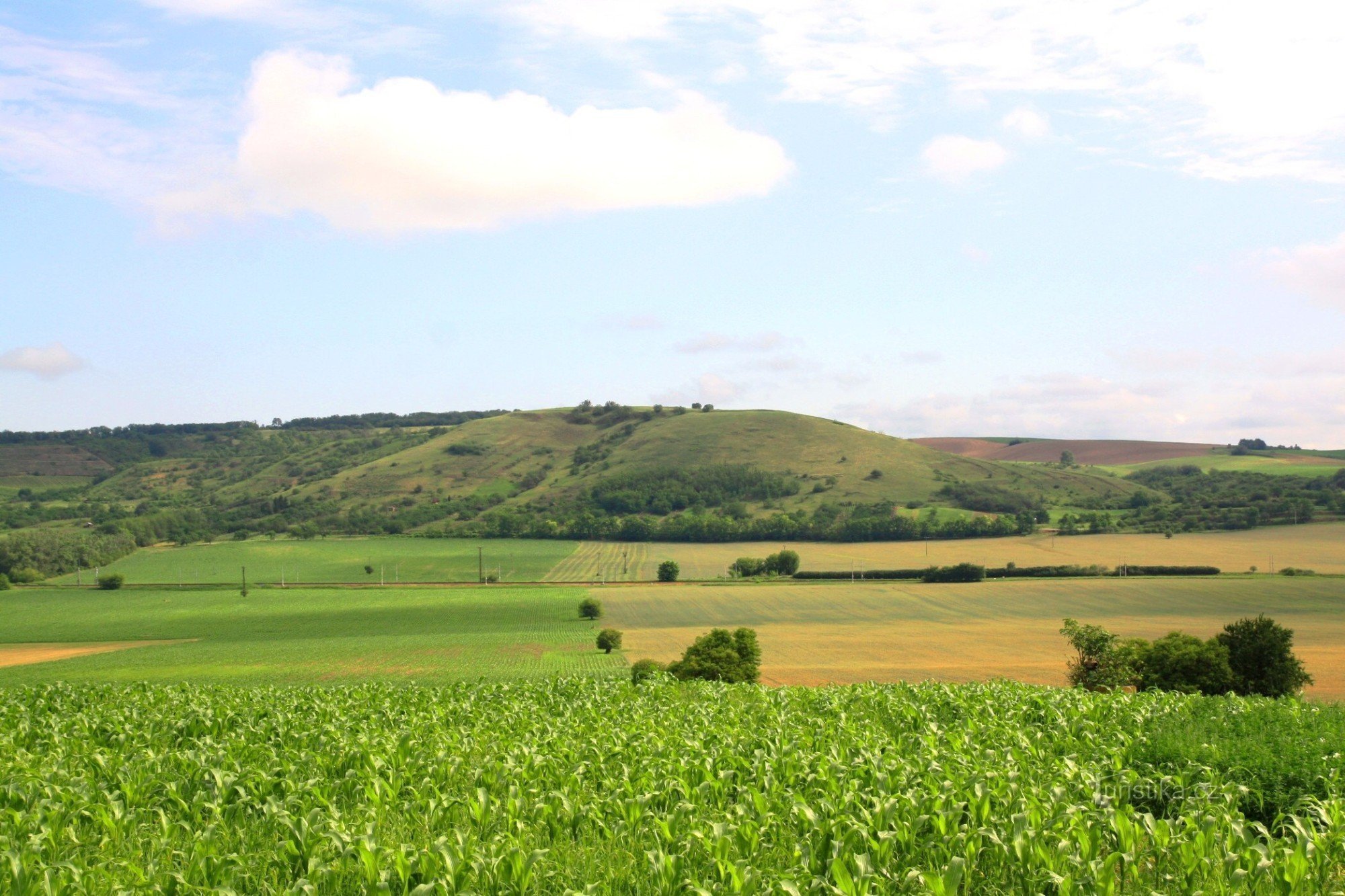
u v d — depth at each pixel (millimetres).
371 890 12859
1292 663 45969
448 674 70125
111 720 28156
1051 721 26312
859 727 25016
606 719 26875
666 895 13117
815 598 123250
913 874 12875
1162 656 45812
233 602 127500
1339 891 13109
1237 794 16734
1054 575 137625
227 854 14508
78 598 132625
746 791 17188
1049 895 13383
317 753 21844
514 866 13086
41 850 14656
